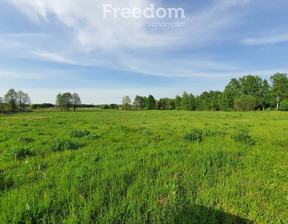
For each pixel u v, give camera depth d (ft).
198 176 9.53
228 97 188.14
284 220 6.13
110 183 8.45
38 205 6.36
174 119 62.69
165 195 7.79
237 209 6.49
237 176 9.61
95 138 21.72
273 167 10.60
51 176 9.30
